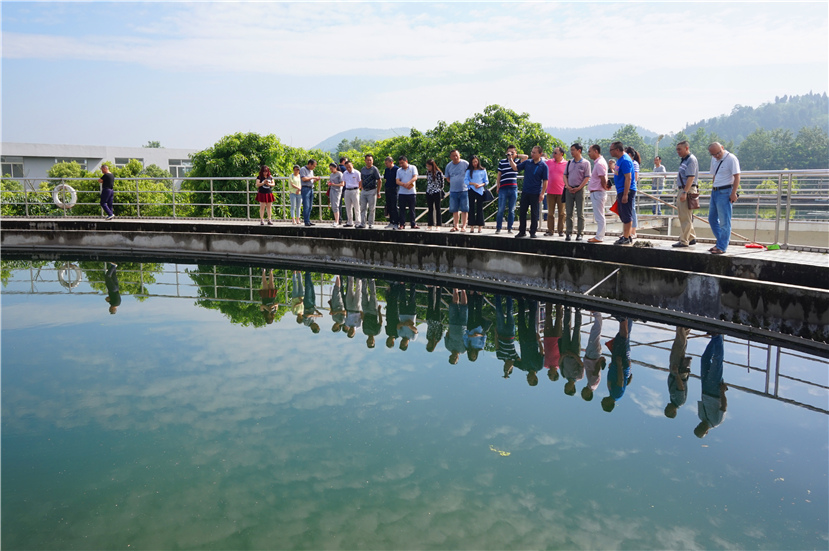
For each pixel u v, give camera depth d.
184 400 5.19
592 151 9.04
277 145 23.08
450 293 9.86
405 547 2.98
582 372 5.85
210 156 22.59
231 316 8.61
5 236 15.52
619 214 8.69
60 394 5.38
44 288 10.88
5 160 45.09
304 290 10.45
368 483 3.69
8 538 3.15
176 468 3.92
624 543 3.00
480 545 2.99
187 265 13.28
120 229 15.16
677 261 7.87
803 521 3.20
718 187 7.58
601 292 8.60
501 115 21.94
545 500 3.45
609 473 3.78
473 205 11.50
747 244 8.36
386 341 7.13
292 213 14.05
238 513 3.35
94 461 4.01
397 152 24.16
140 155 51.53
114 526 3.24
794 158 121.25
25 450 4.21
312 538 3.08
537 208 9.82
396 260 11.71
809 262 6.78
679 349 6.50
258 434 4.45
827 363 5.94
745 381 5.50
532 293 9.57
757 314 6.84
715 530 3.11
